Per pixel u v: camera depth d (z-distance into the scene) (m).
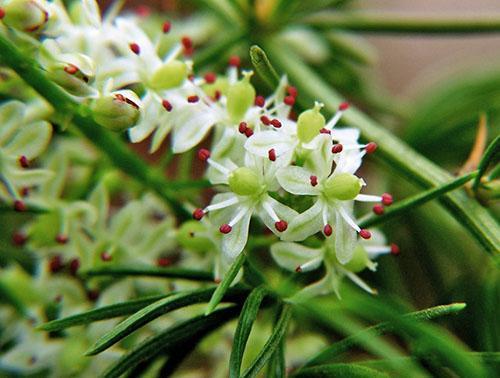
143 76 0.05
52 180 0.05
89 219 0.05
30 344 0.05
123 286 0.05
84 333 0.05
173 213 0.05
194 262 0.05
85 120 0.05
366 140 0.05
